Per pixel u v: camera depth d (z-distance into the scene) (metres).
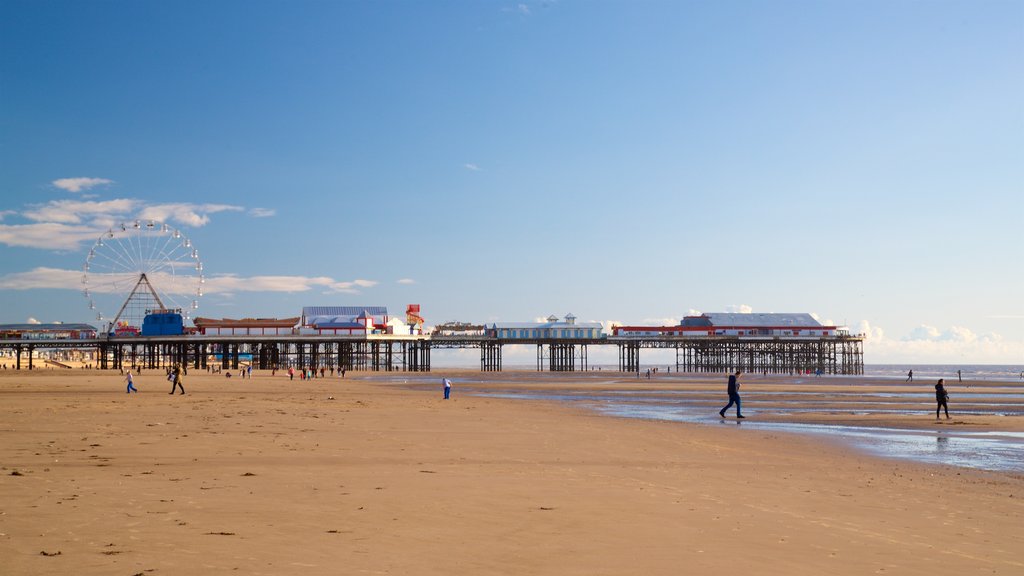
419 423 32.19
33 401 44.22
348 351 147.25
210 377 99.62
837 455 25.09
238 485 15.12
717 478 18.52
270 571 8.84
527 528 11.88
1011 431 34.94
